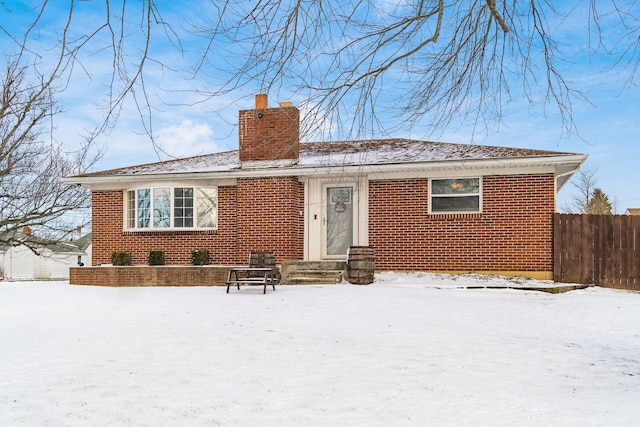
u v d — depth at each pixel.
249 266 15.70
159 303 11.83
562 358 7.07
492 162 15.06
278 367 6.45
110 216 18.77
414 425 4.55
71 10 3.90
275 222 16.95
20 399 5.21
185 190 17.98
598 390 5.67
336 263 15.70
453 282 14.54
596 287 14.79
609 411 4.94
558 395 5.45
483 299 12.16
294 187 17.02
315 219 17.20
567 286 13.95
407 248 16.30
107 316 10.21
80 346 7.57
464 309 10.83
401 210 16.39
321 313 10.38
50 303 12.37
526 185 15.37
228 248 17.62
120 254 17.44
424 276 15.52
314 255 17.14
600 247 14.97
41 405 5.03
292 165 16.61
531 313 10.53
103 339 8.04
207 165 18.92
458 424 4.57
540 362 6.84
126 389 5.55
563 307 11.30
